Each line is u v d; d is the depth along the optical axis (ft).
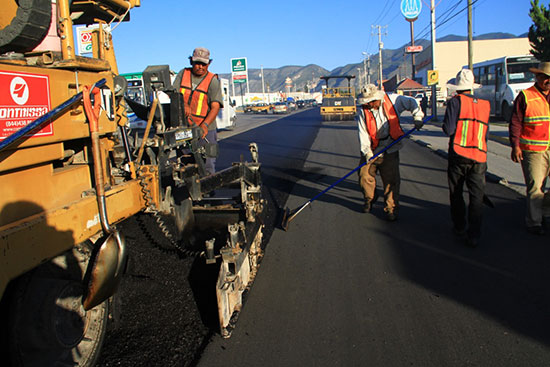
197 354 9.70
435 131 61.11
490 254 14.98
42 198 7.43
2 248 6.11
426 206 21.34
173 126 11.91
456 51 207.92
